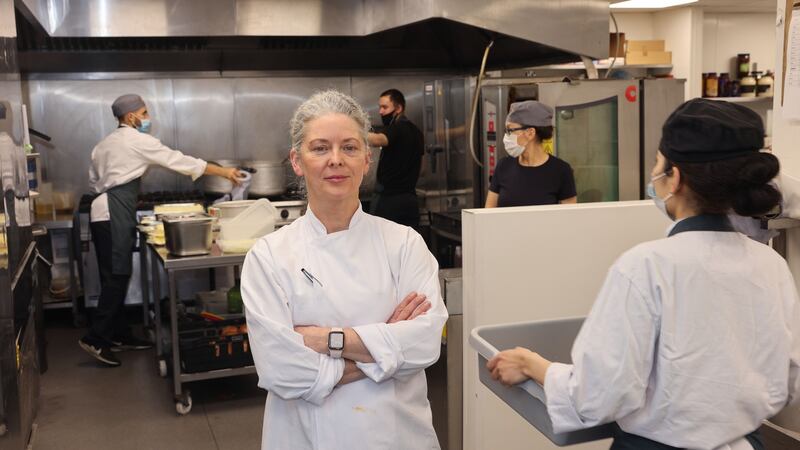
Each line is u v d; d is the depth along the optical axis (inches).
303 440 63.8
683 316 51.6
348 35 181.9
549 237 98.6
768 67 256.5
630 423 54.4
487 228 96.2
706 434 52.0
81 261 205.6
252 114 226.7
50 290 208.8
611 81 150.6
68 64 209.0
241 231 147.8
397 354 61.6
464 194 172.6
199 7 174.6
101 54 206.4
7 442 82.3
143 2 172.1
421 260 67.0
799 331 55.6
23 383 104.7
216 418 144.0
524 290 98.7
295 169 67.2
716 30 252.5
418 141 181.9
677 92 153.7
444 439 109.0
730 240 53.3
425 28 196.4
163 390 158.7
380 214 183.5
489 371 64.1
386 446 62.7
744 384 52.3
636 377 51.3
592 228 100.0
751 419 53.4
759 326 53.1
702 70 252.1
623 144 152.8
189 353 145.6
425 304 64.9
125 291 176.1
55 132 214.8
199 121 223.9
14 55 113.7
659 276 51.8
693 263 51.9
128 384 162.4
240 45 204.2
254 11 177.3
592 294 101.4
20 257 107.8
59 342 194.1
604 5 161.3
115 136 175.3
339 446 62.2
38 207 205.0
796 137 86.7
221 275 222.2
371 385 62.7
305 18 179.0
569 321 71.7
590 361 52.1
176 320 143.3
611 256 101.3
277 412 64.7
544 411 58.7
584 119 150.6
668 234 55.4
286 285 63.2
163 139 222.1
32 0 153.5
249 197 211.2
